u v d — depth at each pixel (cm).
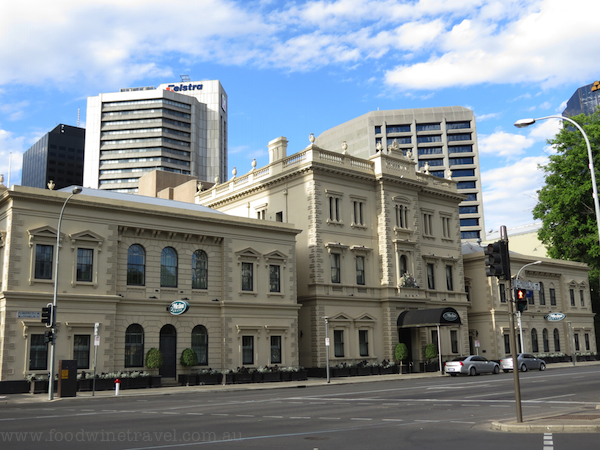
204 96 16650
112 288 3750
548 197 6756
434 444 1380
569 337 7425
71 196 3409
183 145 15575
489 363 4912
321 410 2219
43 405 2683
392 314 5297
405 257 5581
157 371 3850
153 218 4025
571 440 1406
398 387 3478
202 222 4272
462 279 6272
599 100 15150
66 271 3581
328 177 5200
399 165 5734
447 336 5834
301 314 5034
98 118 15325
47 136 18862
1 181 3806
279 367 4500
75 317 3562
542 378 3978
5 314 3319
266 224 4628
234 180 6028
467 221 13900
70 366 3094
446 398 2641
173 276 4141
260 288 4541
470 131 14312
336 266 5134
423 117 14388
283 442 1423
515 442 1393
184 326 4097
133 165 15075
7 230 3438
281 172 5350
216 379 4106
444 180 6338
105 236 3778
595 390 2886
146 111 15338
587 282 7988
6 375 3275
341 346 5016
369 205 5494
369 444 1388
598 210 2478
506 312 6531
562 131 6769
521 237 9856
